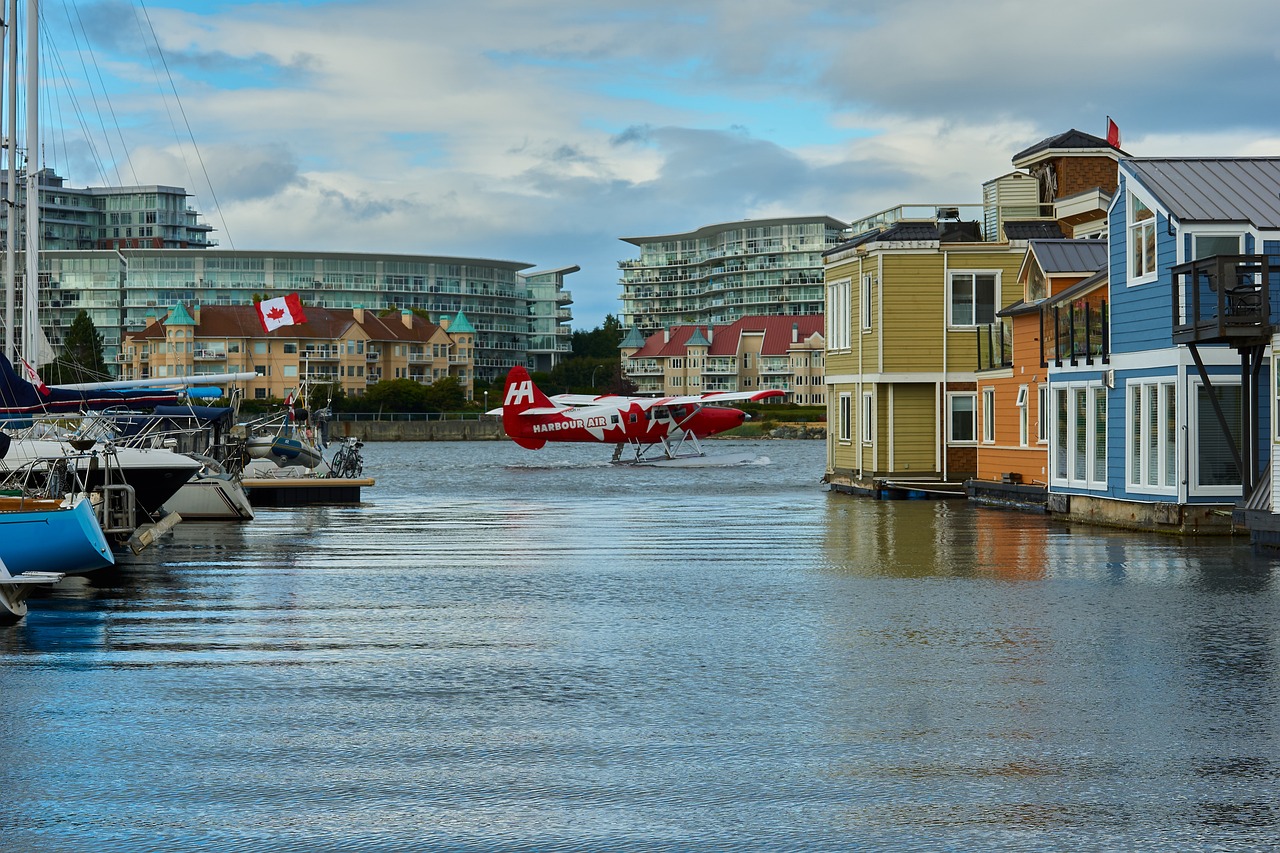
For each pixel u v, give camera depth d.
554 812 10.23
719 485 64.38
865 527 36.81
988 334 49.66
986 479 48.31
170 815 10.20
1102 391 36.69
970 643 17.34
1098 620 19.22
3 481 28.25
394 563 27.53
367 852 9.38
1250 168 34.62
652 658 16.39
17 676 15.31
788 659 16.28
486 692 14.41
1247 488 31.16
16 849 9.48
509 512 44.75
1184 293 31.73
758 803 10.45
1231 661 16.03
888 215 57.31
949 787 10.87
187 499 39.69
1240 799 10.53
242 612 20.36
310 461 59.66
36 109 48.78
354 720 13.12
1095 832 9.77
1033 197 53.53
